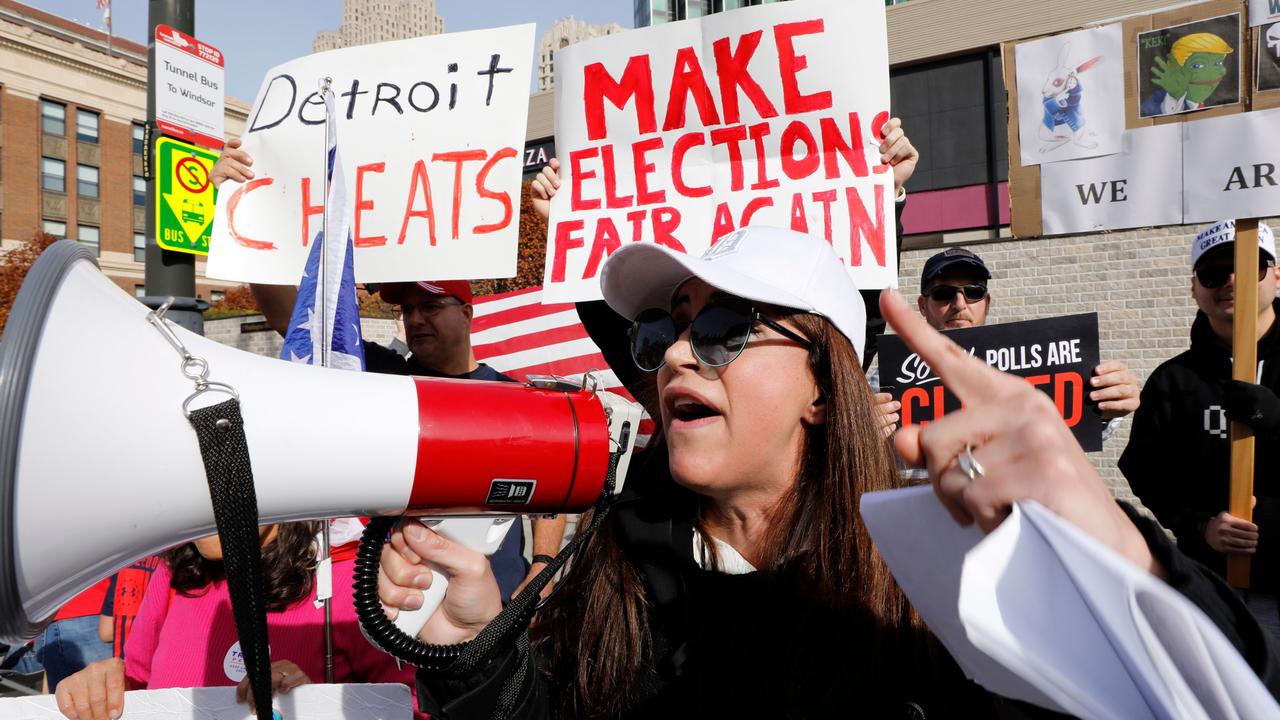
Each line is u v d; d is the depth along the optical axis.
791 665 1.08
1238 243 2.32
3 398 0.73
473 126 2.45
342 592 1.80
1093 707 0.51
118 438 0.81
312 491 0.92
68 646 2.86
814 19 2.15
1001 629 0.50
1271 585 2.45
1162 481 2.89
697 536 1.25
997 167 14.12
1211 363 2.84
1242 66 2.28
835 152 2.14
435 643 1.11
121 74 35.56
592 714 1.19
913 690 1.04
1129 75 2.41
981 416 0.60
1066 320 2.50
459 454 0.97
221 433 0.84
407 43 2.53
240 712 1.36
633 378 1.71
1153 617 0.50
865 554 1.09
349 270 1.94
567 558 1.11
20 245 29.38
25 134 32.84
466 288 3.04
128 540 0.85
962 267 3.20
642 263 1.24
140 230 36.59
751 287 1.11
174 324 0.91
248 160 2.62
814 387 1.20
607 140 2.37
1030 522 0.53
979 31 14.09
